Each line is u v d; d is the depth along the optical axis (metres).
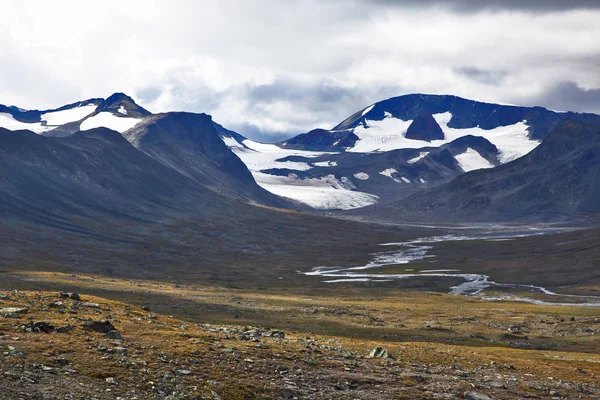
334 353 48.28
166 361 38.09
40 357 34.09
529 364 56.75
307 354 45.88
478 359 55.97
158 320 54.72
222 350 42.88
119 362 35.78
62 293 56.66
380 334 111.19
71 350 36.47
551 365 57.81
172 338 45.09
